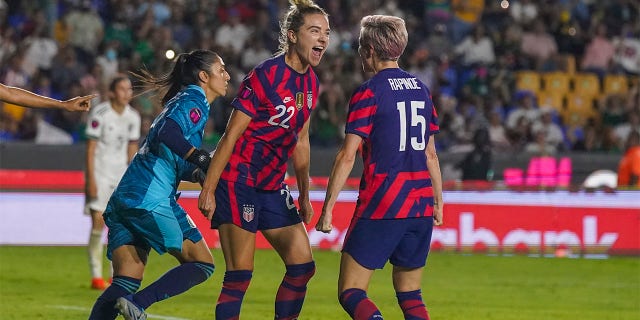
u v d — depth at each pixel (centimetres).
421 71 2911
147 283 1611
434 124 905
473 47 3016
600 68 3131
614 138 2827
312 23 924
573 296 1579
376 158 870
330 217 866
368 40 886
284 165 961
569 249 2177
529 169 2488
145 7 2847
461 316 1330
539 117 2853
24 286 1528
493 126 2752
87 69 2727
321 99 2584
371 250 867
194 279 935
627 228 2184
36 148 2194
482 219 2172
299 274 966
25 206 2089
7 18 2756
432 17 3120
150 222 919
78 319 1218
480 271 1878
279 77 927
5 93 914
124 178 936
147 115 2408
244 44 2838
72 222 2108
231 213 945
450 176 2380
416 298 900
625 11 3275
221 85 967
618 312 1412
